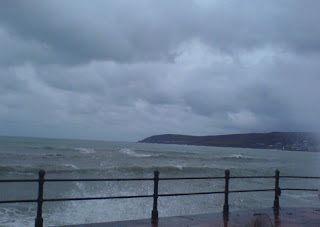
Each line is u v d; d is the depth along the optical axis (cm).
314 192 2025
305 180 2728
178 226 625
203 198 1619
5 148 5597
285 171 3791
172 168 3014
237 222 672
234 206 1477
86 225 607
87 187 1794
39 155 4056
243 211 796
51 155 4153
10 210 1230
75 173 2562
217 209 1402
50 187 1766
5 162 3133
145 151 7288
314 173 3744
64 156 4147
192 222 662
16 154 4053
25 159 3547
